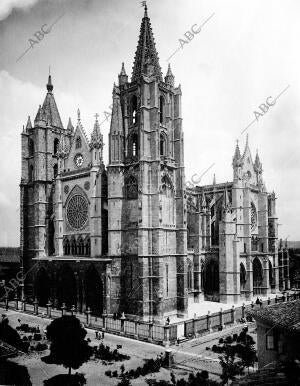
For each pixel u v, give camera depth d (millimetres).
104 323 67250
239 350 45312
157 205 74500
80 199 88500
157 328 66688
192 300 96312
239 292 96625
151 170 76000
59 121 107250
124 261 77312
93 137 84312
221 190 109250
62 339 40562
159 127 78250
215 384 39156
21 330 66250
